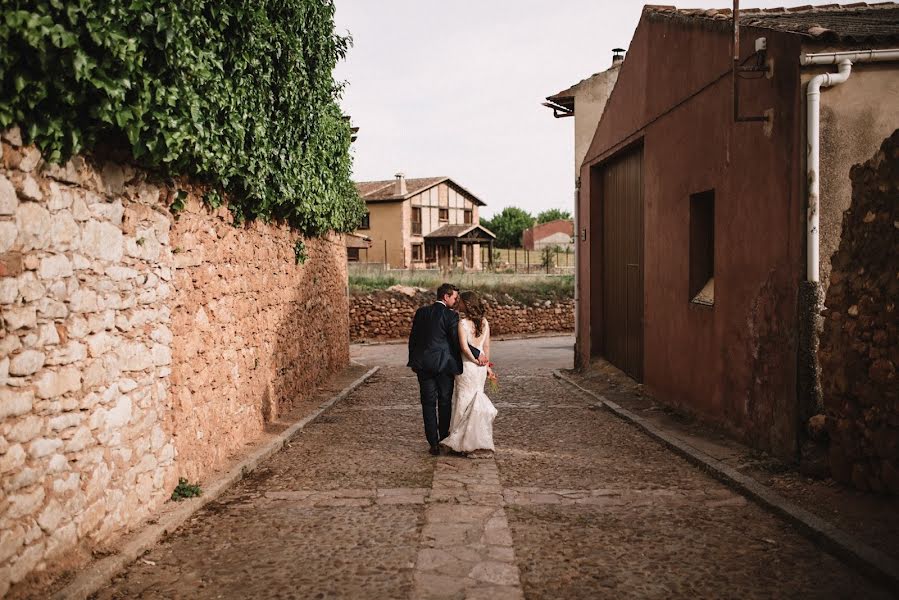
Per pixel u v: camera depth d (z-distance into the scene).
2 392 3.40
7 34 3.19
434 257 53.94
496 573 4.19
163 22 4.49
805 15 8.27
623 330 12.57
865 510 4.97
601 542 4.71
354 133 15.78
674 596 3.88
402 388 12.91
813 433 5.98
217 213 6.77
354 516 5.27
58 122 3.77
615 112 12.27
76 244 4.10
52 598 3.58
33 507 3.65
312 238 11.81
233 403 7.17
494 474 6.50
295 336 10.41
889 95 6.11
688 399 8.96
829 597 3.86
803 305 6.09
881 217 5.09
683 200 9.02
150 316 5.14
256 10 6.79
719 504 5.50
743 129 7.21
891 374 4.91
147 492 5.05
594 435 8.29
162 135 4.85
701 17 8.28
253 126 7.09
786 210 6.35
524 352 20.52
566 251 66.06
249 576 4.16
